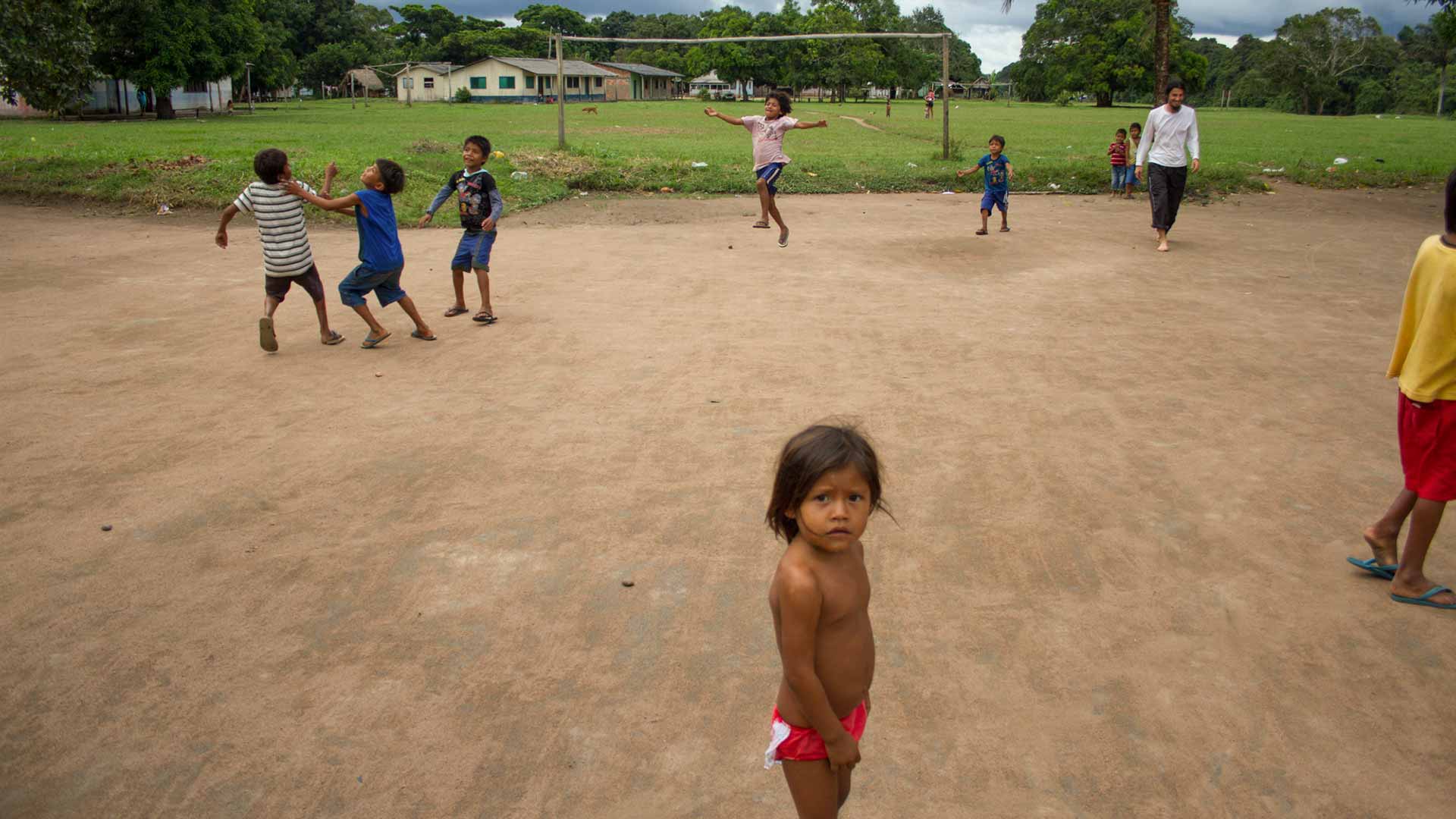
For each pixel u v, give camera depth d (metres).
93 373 7.27
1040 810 2.92
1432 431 3.88
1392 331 8.59
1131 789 3.01
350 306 7.88
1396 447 5.84
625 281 10.82
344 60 107.00
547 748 3.21
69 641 3.81
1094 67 90.62
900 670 3.62
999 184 13.96
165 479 5.35
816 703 2.22
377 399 6.73
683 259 12.27
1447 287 3.71
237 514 4.92
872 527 4.78
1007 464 5.56
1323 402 6.66
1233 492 5.19
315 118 52.75
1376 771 3.08
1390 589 4.19
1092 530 4.75
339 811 2.92
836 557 2.24
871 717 3.36
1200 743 3.22
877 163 23.38
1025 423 6.23
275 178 7.47
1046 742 3.22
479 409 6.53
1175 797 2.97
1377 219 16.12
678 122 49.50
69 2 19.58
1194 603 4.09
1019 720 3.34
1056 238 13.97
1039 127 49.12
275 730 3.30
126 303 9.58
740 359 7.66
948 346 8.05
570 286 10.53
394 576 4.32
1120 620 3.96
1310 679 3.56
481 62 93.88
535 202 17.28
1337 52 101.31
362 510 4.98
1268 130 49.62
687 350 7.90
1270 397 6.77
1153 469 5.49
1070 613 4.02
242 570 4.36
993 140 13.82
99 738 3.26
